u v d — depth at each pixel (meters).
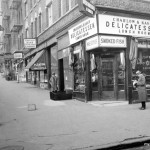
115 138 6.12
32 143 5.93
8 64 55.09
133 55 12.07
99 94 12.50
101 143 5.75
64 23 15.50
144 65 12.61
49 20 19.77
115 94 12.37
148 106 10.98
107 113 9.41
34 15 24.45
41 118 8.84
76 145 5.66
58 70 17.50
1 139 6.36
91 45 11.88
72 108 10.80
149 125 7.35
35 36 24.27
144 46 12.64
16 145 5.79
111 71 12.47
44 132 6.90
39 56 20.97
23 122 8.28
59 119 8.56
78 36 13.22
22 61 35.44
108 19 11.40
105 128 7.13
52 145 5.71
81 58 13.03
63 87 17.45
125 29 11.88
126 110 9.95
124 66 12.12
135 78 12.20
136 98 11.95
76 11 13.41
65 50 15.68
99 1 11.26
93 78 12.57
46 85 21.69
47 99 14.20
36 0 23.39
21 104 12.46
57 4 16.92
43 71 22.81
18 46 36.91
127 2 12.09
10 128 7.50
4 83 32.56
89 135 6.45
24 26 30.27
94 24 11.34
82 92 12.91
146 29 12.64
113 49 12.24
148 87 12.62
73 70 14.34
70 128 7.26
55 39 17.81
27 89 21.83
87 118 8.59
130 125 7.39
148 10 12.83
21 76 34.62
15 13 34.97
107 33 11.34
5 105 12.28
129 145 5.77
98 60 12.48
